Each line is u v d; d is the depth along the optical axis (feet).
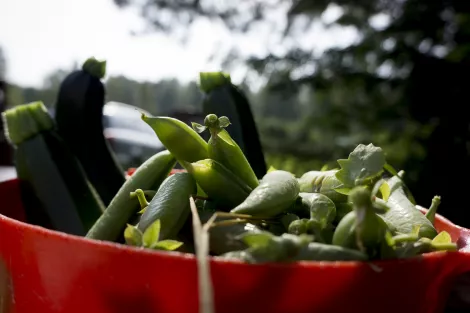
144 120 1.25
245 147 1.71
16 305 1.08
